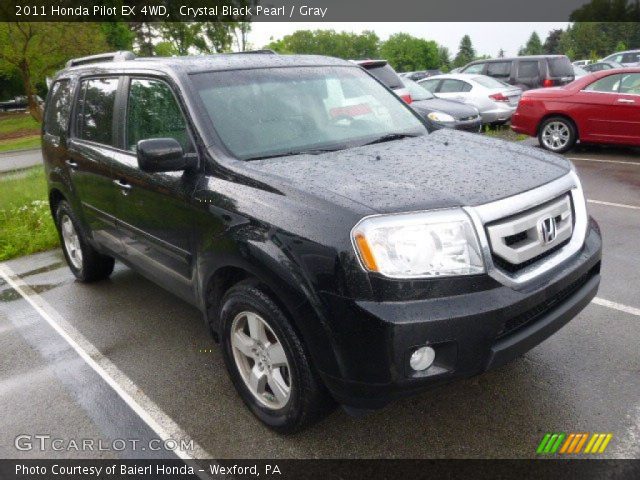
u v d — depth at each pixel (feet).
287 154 10.57
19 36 96.43
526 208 8.51
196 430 9.91
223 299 9.84
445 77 46.34
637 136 29.91
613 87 30.63
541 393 10.12
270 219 8.66
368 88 13.41
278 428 9.43
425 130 12.67
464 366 7.80
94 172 13.87
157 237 11.73
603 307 13.21
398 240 7.69
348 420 9.82
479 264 7.89
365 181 8.88
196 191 10.17
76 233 16.47
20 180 37.55
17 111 163.53
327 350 7.97
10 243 22.24
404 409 9.98
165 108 11.47
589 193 23.72
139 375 11.84
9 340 13.92
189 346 12.94
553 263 8.79
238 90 11.46
